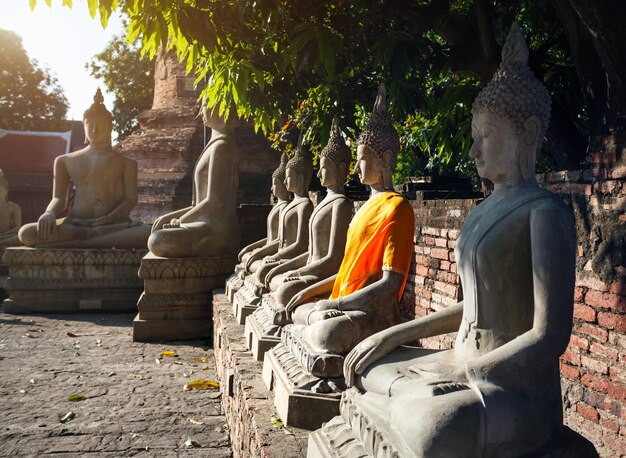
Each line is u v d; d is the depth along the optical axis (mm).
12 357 7797
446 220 5461
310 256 5395
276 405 3928
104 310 11367
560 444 2369
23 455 4789
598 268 3840
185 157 16750
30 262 11141
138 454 4855
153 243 9414
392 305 3729
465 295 2658
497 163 2572
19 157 29578
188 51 6570
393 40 5906
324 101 7621
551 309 2311
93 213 11977
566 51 6375
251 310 6559
